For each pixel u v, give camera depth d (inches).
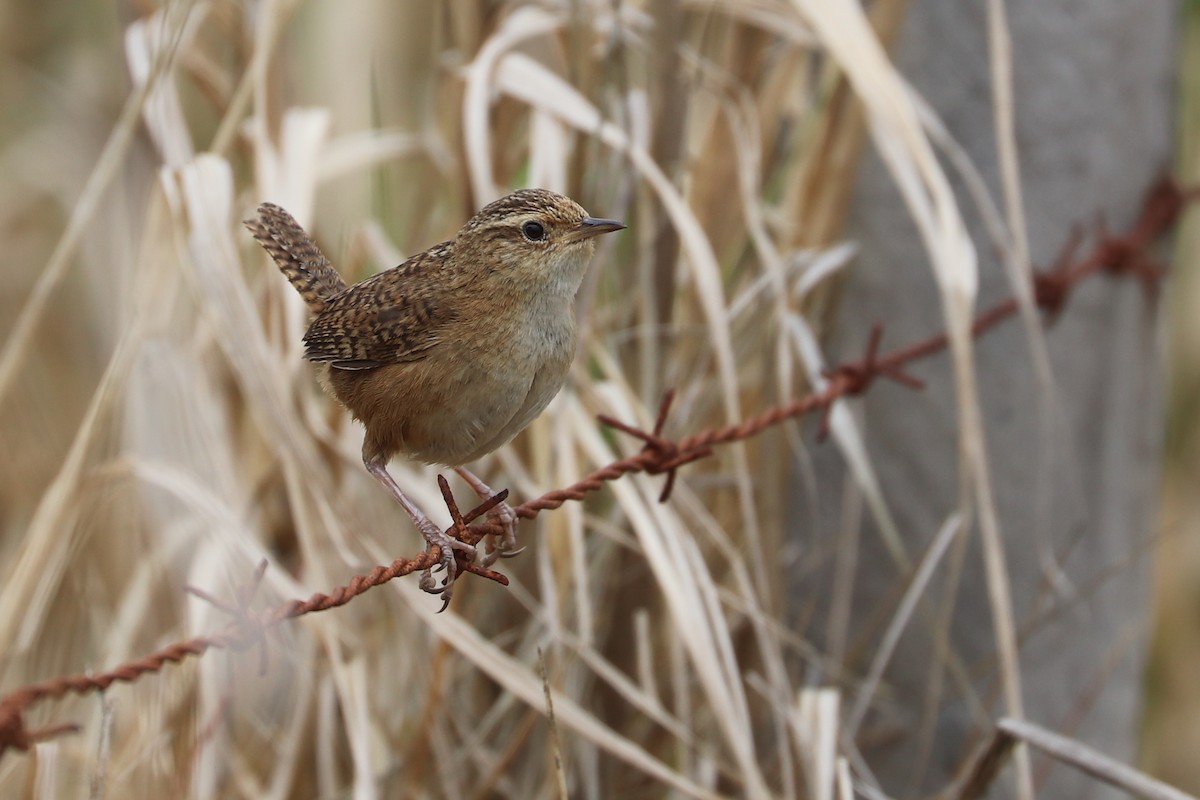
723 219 350.6
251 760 327.9
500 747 327.0
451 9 358.0
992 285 351.9
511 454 323.3
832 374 321.1
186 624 299.0
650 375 333.7
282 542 346.9
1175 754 499.5
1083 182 352.5
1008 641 293.1
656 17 335.6
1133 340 366.0
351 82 398.9
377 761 317.4
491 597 333.4
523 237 269.9
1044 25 346.6
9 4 494.3
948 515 348.5
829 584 357.7
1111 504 366.9
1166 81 365.4
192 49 347.3
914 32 353.4
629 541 313.7
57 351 423.8
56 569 290.8
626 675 333.1
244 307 294.4
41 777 252.4
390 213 375.2
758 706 343.3
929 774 350.0
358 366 280.5
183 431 318.0
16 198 470.0
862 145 347.9
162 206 311.9
